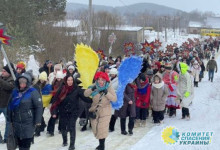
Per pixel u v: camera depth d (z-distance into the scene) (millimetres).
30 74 6613
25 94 6297
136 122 10125
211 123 9953
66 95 7668
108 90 7359
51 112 7973
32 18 29797
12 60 22844
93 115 7289
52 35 26438
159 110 10289
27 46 26047
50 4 38531
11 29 26156
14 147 6363
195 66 19359
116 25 39562
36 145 8305
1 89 8164
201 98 15055
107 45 34906
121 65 8664
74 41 27734
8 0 29312
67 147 8141
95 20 35469
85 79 7887
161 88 10203
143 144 8391
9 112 6336
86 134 9320
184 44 37812
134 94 9219
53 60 25625
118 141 8688
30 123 6320
